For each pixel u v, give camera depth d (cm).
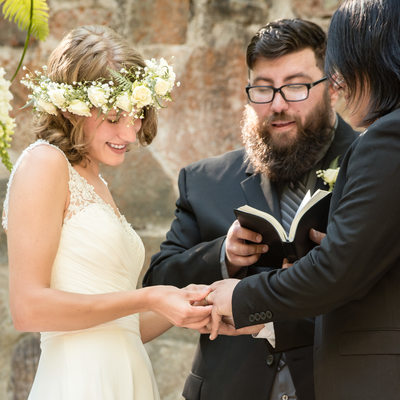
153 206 434
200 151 433
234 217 315
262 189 317
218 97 431
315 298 225
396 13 222
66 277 251
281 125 313
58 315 240
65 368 253
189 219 329
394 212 212
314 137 312
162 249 334
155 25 434
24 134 441
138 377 266
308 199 273
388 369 217
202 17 431
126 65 261
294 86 311
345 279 218
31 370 428
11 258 243
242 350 296
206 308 258
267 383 287
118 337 264
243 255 283
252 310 241
